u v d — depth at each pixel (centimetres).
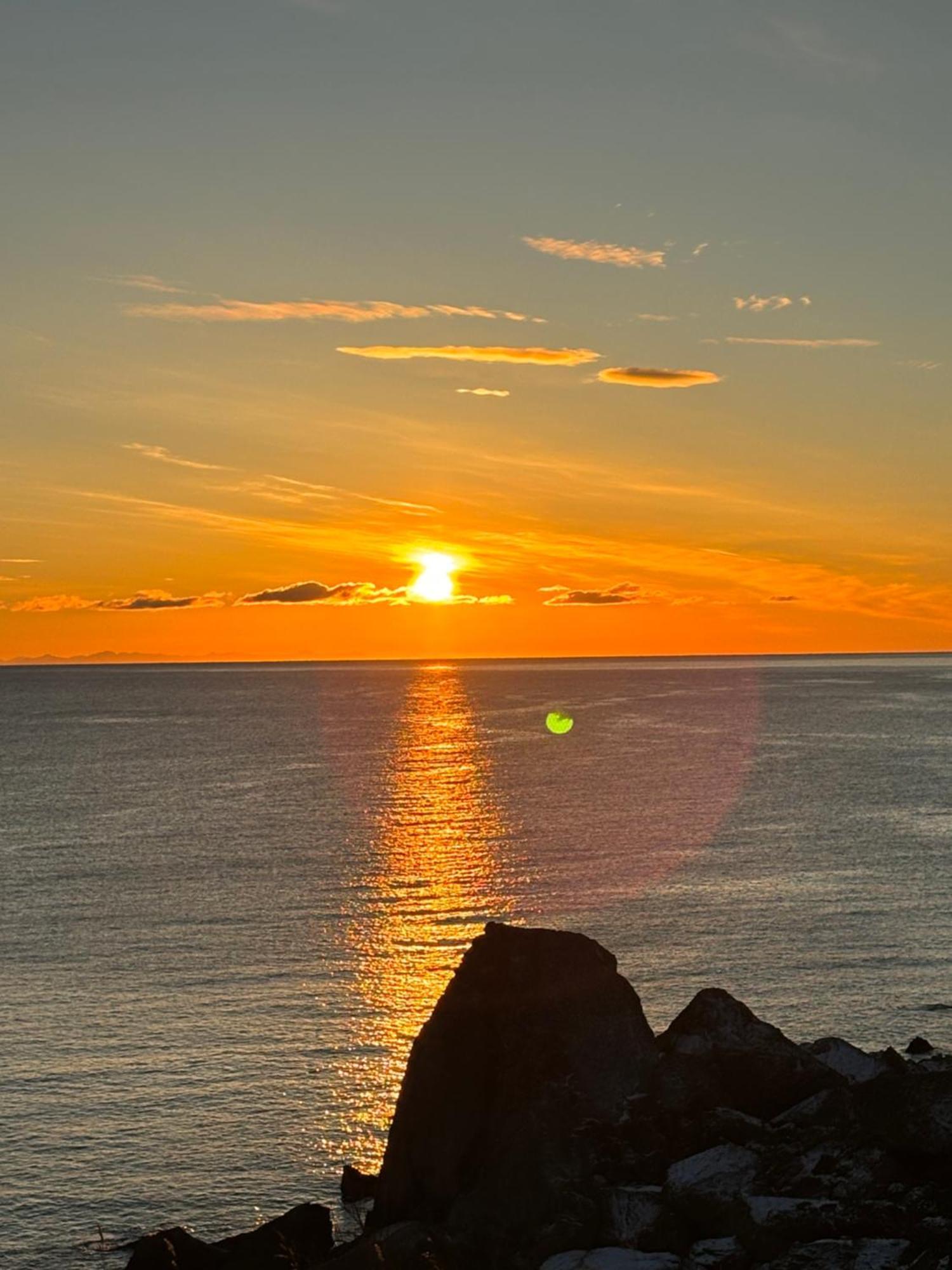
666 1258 2173
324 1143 3728
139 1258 2753
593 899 7275
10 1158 3638
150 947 6228
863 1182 2216
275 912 7069
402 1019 4916
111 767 16062
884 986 5259
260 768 15712
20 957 6047
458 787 13388
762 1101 2689
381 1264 2319
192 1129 3822
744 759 16088
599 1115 2638
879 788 12788
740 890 7481
